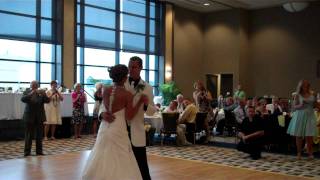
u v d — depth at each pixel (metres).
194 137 9.26
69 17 11.90
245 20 16.33
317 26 14.70
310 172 5.93
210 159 7.03
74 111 10.16
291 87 15.34
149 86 3.77
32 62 11.52
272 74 15.84
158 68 15.49
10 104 9.49
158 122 8.95
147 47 15.09
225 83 16.55
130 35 14.41
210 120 10.45
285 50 15.51
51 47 11.89
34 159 6.63
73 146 8.51
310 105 7.05
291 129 7.22
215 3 15.44
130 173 3.56
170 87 14.13
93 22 13.07
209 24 16.89
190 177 5.40
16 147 8.30
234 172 5.82
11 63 11.12
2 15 10.91
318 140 7.76
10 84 11.11
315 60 14.75
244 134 7.34
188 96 16.53
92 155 3.62
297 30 15.18
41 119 7.19
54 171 5.61
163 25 15.38
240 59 16.05
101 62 13.35
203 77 17.00
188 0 15.01
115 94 3.63
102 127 3.64
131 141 3.70
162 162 6.57
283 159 7.14
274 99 9.98
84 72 12.80
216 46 16.73
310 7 14.83
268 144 7.93
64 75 11.75
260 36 16.19
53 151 7.72
